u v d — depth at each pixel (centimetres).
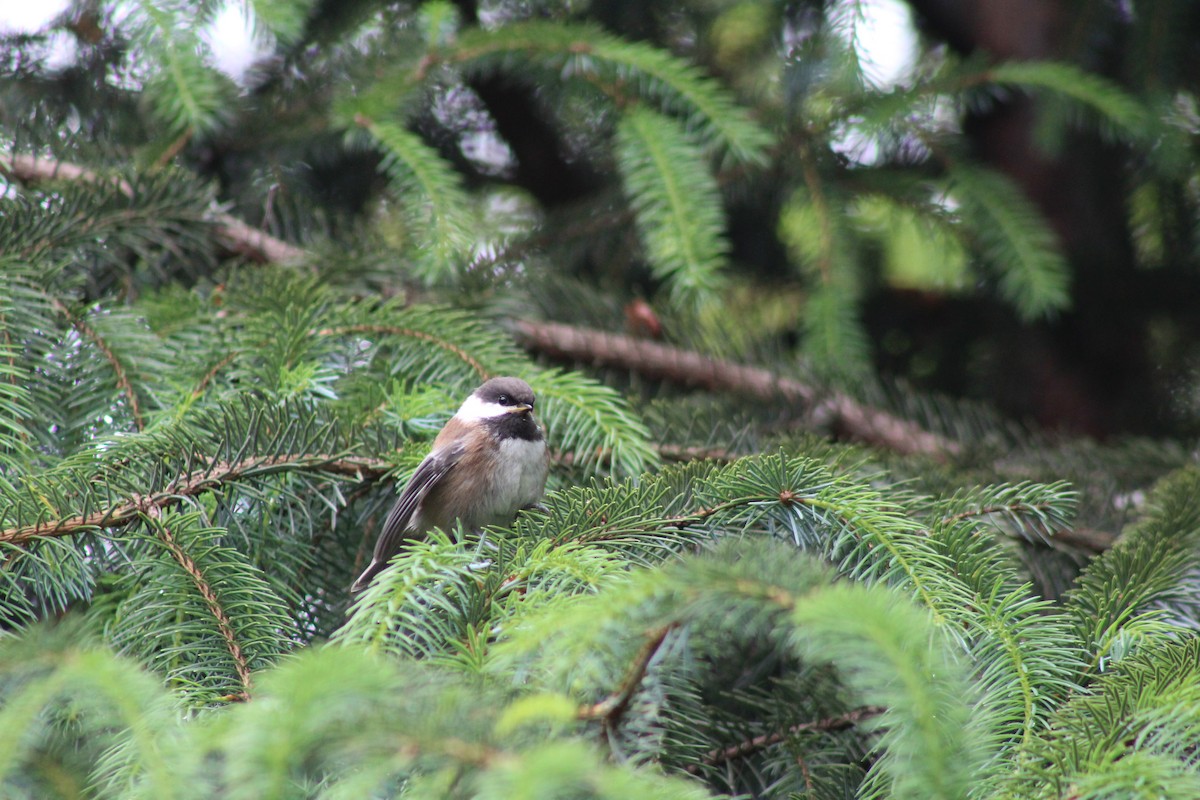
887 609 354
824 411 957
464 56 866
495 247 1029
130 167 905
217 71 912
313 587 667
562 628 392
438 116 1143
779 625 397
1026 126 1113
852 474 684
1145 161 1016
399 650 469
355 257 917
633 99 884
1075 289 1080
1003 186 934
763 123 954
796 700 594
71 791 439
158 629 516
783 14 1021
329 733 308
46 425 672
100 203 845
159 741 346
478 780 301
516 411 750
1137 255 1084
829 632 349
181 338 754
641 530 582
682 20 1067
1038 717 446
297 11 805
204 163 1016
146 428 650
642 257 1062
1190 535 627
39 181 910
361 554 716
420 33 888
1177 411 1087
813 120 943
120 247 878
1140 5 907
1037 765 379
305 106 1008
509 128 1152
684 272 812
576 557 522
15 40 991
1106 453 888
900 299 1135
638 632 388
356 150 1030
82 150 952
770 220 1081
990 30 1024
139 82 966
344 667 313
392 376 746
